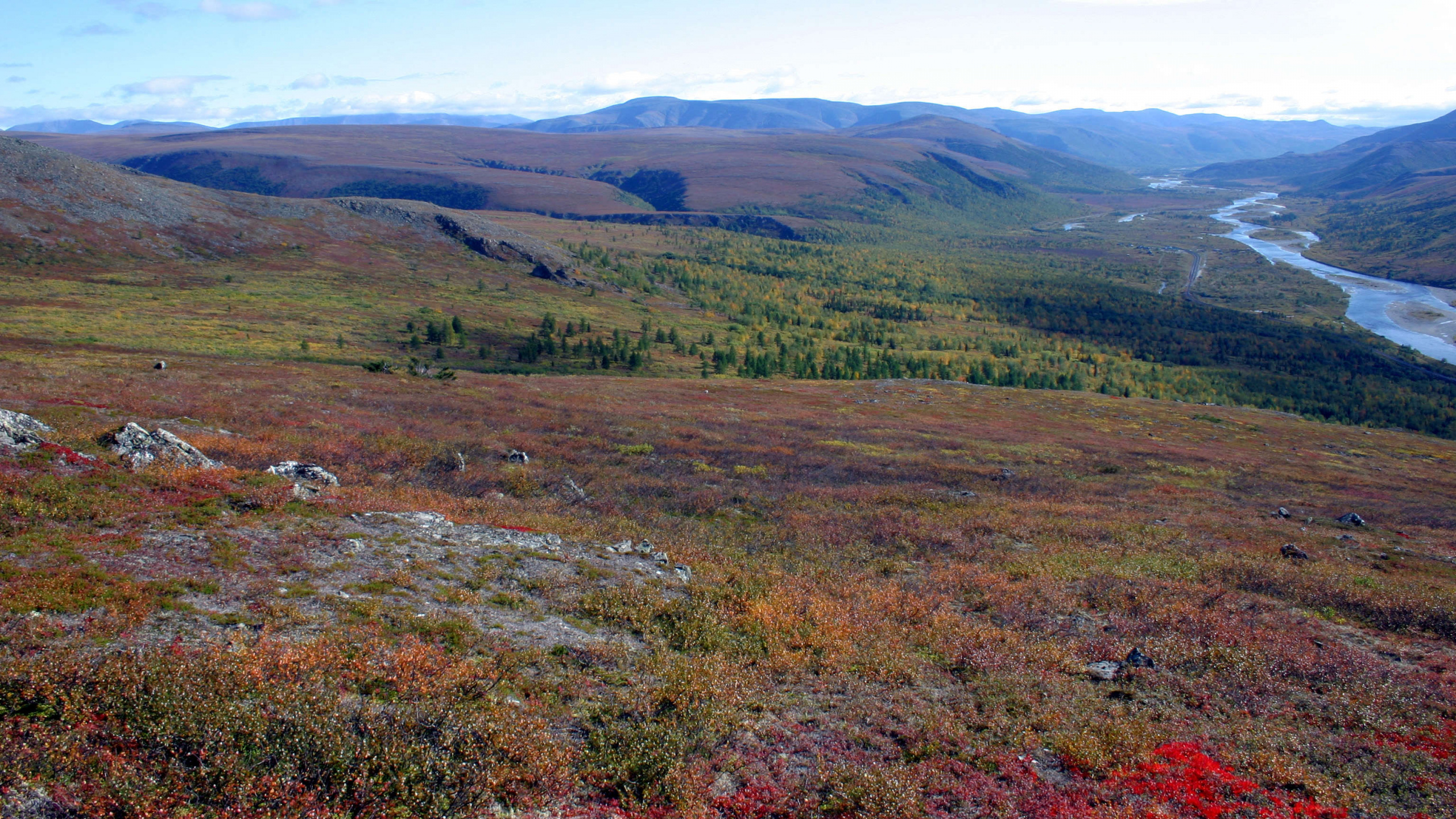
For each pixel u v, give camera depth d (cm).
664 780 1152
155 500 2030
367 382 6291
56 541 1633
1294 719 1560
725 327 19988
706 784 1180
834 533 3158
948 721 1457
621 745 1243
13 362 4994
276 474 2588
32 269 13512
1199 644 1989
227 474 2380
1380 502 5116
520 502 3194
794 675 1667
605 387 8281
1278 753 1384
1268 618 2247
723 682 1540
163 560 1661
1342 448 8375
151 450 2475
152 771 950
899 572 2688
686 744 1266
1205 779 1262
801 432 6125
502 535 2367
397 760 1043
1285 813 1163
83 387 4116
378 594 1714
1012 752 1352
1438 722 1552
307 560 1828
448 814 1011
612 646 1680
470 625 1644
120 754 963
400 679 1306
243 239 18662
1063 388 16050
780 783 1216
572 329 15638
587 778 1161
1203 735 1458
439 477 3403
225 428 3622
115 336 8931
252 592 1592
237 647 1289
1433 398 16875
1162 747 1381
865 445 5688
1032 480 4781
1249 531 3656
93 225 16062
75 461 2203
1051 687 1670
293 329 11725
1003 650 1891
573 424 5391
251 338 10412
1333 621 2320
